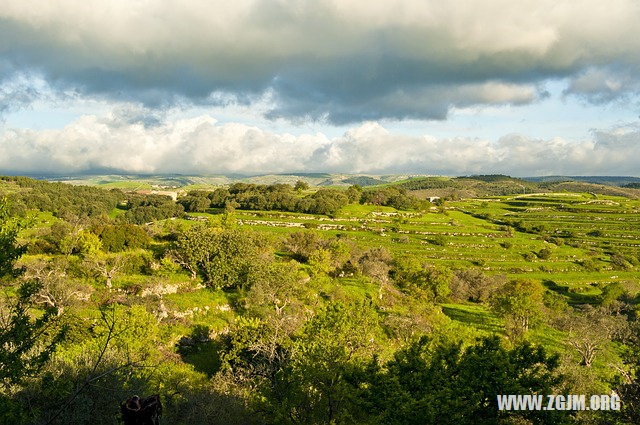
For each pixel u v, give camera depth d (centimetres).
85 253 4875
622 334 5253
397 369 1852
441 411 1509
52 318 1324
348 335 2892
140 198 18025
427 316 5344
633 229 16038
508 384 1616
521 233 15875
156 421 879
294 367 2308
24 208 9369
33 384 1512
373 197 19162
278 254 8238
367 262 8012
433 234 14850
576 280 11094
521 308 5488
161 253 5678
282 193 17262
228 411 2150
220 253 5069
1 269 1184
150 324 3303
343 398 1933
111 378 1605
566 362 2994
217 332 4209
